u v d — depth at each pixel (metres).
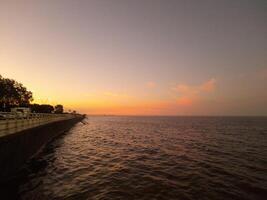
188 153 31.47
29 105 90.88
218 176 19.70
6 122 18.16
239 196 15.00
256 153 32.06
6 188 15.98
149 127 99.00
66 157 28.31
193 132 70.88
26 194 15.02
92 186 16.80
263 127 99.56
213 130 80.19
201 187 16.72
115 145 39.88
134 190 15.97
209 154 30.73
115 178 18.92
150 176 19.58
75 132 67.31
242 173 20.78
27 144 23.59
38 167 22.42
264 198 14.70
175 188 16.45
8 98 77.62
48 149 34.41
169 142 44.62
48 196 14.72
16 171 19.58
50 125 42.44
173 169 22.16
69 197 14.58
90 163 24.86
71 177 19.17
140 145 40.00
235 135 60.88
